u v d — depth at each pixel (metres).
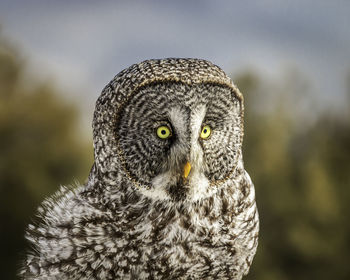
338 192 36.50
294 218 35.88
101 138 7.70
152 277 7.64
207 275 7.93
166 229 7.59
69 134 35.62
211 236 7.76
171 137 7.40
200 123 7.26
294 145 41.28
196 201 7.67
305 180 37.09
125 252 7.51
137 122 7.39
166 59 7.70
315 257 34.62
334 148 40.16
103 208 7.61
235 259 8.02
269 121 40.34
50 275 7.59
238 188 8.02
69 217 7.63
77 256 7.46
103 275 7.51
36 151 33.00
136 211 7.58
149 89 7.21
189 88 7.10
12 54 37.56
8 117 34.62
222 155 7.72
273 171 37.75
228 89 7.45
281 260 35.16
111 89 7.61
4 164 31.33
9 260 28.22
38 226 8.12
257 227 8.33
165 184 7.57
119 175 7.61
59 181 31.86
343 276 34.41
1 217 29.34
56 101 36.75
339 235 35.09
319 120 43.03
